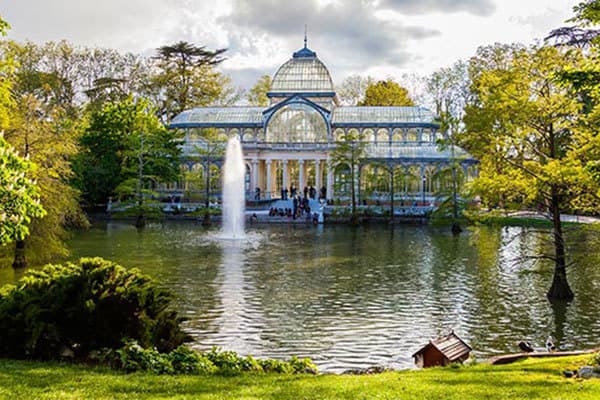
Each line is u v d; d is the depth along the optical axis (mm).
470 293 35094
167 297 19500
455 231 68500
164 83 121062
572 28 53531
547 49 32562
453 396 13008
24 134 39531
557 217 33625
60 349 17500
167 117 124125
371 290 35688
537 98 33156
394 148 104062
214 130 104938
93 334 17781
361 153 90062
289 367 17672
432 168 96188
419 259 47812
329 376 15938
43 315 17438
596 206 31234
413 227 77375
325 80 114250
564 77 19344
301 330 27188
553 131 34750
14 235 17828
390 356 23719
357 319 29188
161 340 18938
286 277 39562
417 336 26516
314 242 59281
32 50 108688
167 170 89188
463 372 16234
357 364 22734
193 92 125875
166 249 52594
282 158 109188
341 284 37375
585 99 39625
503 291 35750
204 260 46344
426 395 13109
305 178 121188
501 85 32938
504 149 34250
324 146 107938
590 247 41844
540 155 34031
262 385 14367
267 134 110312
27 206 17641
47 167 42219
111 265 19016
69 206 42562
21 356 17516
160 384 14211
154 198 99188
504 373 15789
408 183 96375
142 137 78562
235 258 47656
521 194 33469
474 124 34750
